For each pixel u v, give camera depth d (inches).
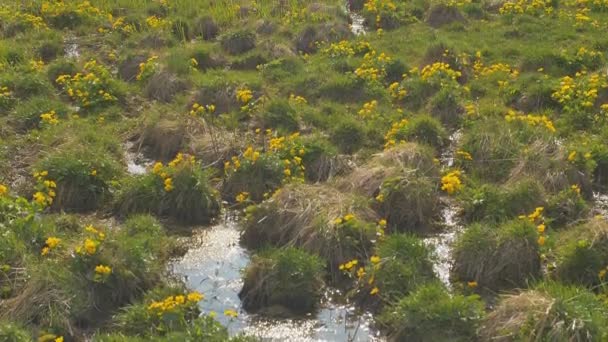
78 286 428.5
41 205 507.8
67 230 502.0
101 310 429.1
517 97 703.7
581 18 888.3
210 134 619.5
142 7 1002.7
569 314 382.3
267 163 564.7
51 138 620.1
